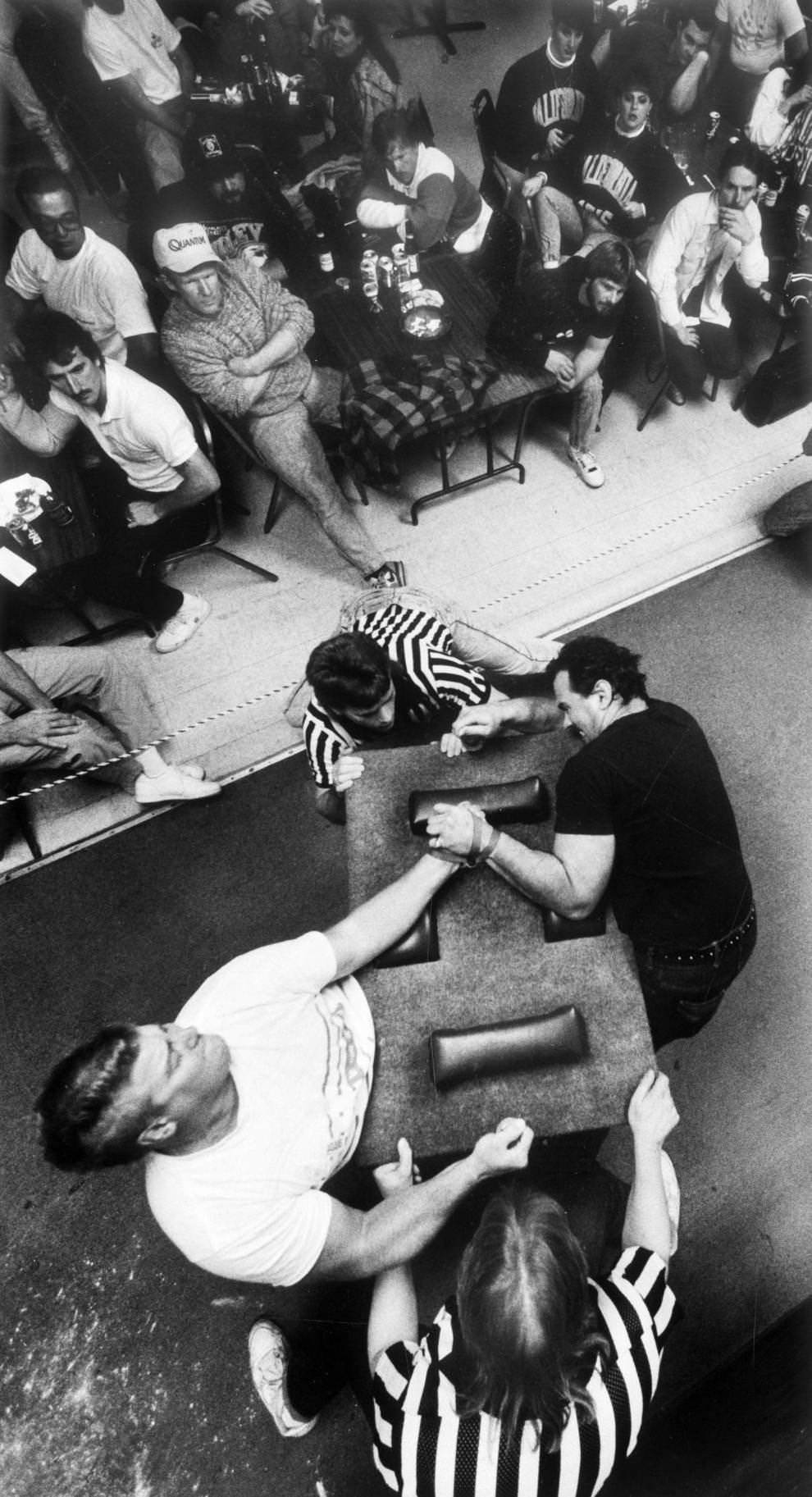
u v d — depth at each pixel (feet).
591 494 13.75
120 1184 8.98
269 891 10.71
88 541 10.82
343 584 13.12
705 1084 9.20
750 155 11.54
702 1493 6.86
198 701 12.19
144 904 10.70
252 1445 7.90
